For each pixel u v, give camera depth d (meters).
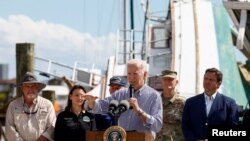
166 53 28.89
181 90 26.31
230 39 28.31
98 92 27.70
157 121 10.28
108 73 28.75
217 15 28.94
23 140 11.94
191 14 28.75
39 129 11.95
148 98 10.45
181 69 27.02
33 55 19.64
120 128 9.66
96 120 11.63
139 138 9.73
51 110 12.10
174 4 29.03
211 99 11.60
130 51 30.44
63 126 11.54
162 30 29.91
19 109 11.98
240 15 19.50
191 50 27.67
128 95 10.54
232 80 26.36
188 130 11.68
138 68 10.46
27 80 11.85
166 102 12.66
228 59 27.56
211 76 11.53
